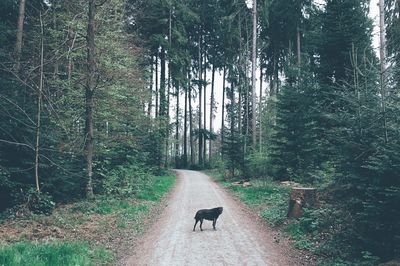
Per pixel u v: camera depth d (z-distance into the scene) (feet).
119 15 74.79
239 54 134.92
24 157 50.49
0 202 48.24
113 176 65.16
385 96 30.17
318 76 62.39
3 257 27.50
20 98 50.47
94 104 60.95
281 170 73.31
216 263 30.37
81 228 41.50
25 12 67.97
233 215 51.39
